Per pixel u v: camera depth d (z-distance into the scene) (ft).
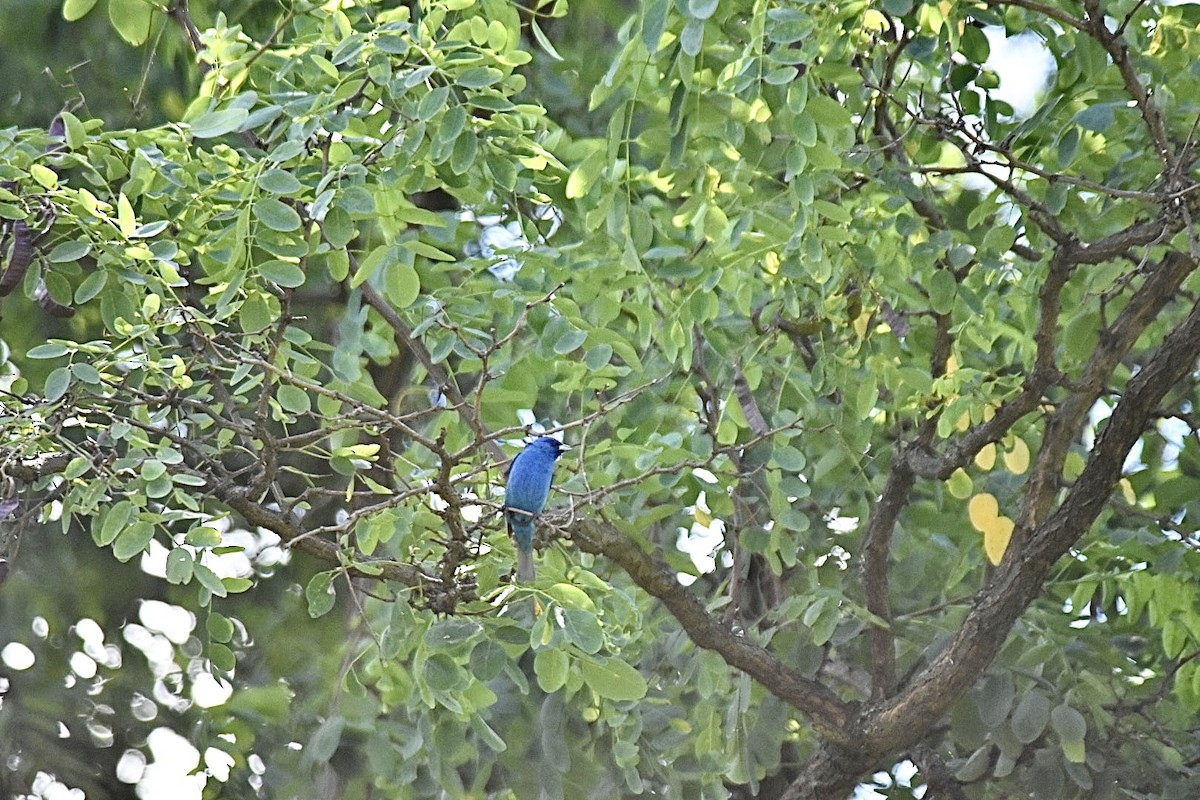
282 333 31.30
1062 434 38.65
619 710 39.63
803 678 39.01
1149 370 36.70
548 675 32.01
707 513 38.45
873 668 39.75
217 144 37.60
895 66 40.88
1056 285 36.19
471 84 31.42
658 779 41.73
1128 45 37.29
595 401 39.50
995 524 37.86
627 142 35.19
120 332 30.96
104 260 32.04
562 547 37.58
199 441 35.24
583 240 39.99
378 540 35.32
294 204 35.14
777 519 36.88
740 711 38.32
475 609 34.35
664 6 31.12
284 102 33.24
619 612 38.45
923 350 44.98
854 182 39.40
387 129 33.94
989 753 40.34
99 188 35.99
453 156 31.83
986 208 37.17
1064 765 38.29
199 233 35.01
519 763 41.24
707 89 34.91
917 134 40.83
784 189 38.29
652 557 38.37
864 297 38.60
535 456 32.32
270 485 33.55
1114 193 33.17
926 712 37.99
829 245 37.09
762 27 30.96
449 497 30.66
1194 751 41.78
